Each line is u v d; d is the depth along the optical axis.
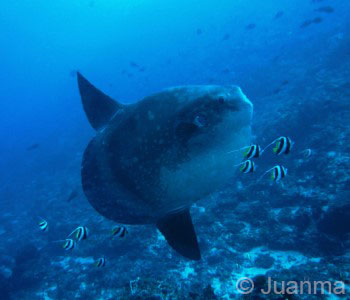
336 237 6.14
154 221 2.17
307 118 11.88
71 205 15.01
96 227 10.35
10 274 10.67
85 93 2.77
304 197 7.70
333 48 22.33
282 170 4.16
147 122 2.10
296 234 6.88
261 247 7.09
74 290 8.15
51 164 26.95
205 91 2.00
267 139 11.47
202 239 7.70
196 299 3.89
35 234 13.68
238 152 1.99
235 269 6.61
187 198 2.04
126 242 8.60
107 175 2.31
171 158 1.99
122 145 2.21
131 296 3.67
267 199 8.44
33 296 8.64
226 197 9.18
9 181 27.28
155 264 7.49
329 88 14.23
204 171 1.95
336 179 7.63
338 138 9.59
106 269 8.20
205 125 1.93
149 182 2.09
